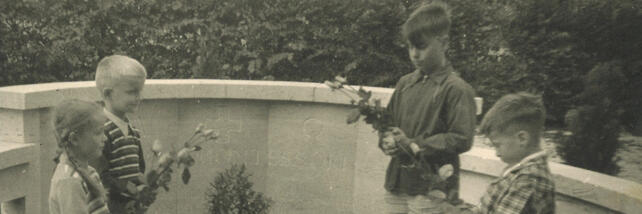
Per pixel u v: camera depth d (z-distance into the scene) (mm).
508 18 6750
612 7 6672
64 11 6484
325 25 6844
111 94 2973
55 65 6562
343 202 4891
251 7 6852
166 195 4875
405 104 2959
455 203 2607
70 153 2357
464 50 6918
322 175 4941
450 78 2799
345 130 4793
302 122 4945
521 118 2270
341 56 6898
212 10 6816
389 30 6801
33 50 6398
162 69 6926
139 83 3008
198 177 4969
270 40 6918
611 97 4207
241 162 5047
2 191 3795
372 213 4719
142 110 4660
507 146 2322
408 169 2947
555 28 6703
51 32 6477
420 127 2852
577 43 6730
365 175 4730
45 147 4105
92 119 2400
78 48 6570
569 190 3301
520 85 6801
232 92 4852
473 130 2721
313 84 4945
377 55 6840
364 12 6746
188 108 4883
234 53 6992
